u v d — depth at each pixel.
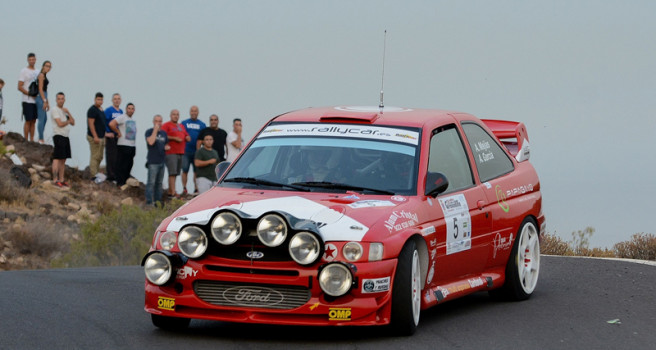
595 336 22.58
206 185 65.50
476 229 25.48
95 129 75.25
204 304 20.78
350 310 20.41
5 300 26.17
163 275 20.98
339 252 20.50
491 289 27.28
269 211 20.28
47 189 70.69
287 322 20.47
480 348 20.84
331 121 25.47
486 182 27.03
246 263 20.55
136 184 77.12
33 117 79.44
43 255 56.25
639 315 25.56
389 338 21.62
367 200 22.38
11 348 20.03
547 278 32.91
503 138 31.33
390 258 20.91
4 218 60.88
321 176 23.66
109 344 20.67
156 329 22.50
